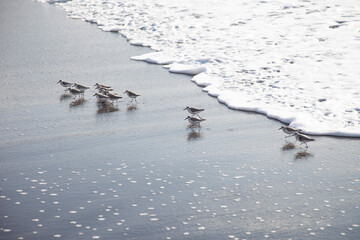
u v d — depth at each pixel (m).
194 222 11.59
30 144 16.52
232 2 42.44
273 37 30.08
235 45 28.97
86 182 13.75
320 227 11.26
